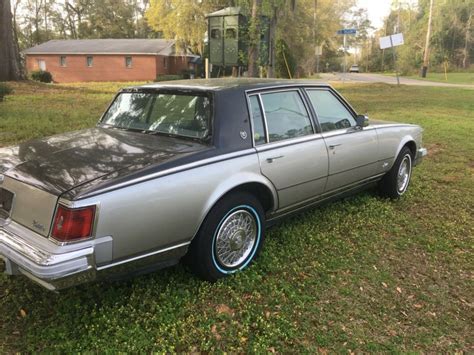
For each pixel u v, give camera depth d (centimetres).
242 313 329
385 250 445
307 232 468
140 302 337
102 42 4784
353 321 331
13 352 284
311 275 389
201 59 4441
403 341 312
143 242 309
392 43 2792
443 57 6706
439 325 332
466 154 879
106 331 302
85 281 291
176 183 320
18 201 311
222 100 375
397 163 571
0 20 2203
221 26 1797
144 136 388
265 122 401
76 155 338
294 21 4181
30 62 4497
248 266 392
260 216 392
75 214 278
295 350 296
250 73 1600
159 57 4397
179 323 312
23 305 332
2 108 1268
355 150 491
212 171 343
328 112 477
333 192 486
